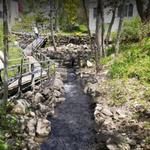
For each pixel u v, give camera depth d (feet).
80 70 66.85
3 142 25.90
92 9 112.78
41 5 127.44
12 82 38.73
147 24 66.74
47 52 87.20
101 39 67.51
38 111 36.83
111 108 38.83
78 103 43.65
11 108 33.96
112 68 53.88
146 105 37.63
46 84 47.44
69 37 101.71
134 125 32.50
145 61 51.21
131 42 73.31
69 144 30.55
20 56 60.08
